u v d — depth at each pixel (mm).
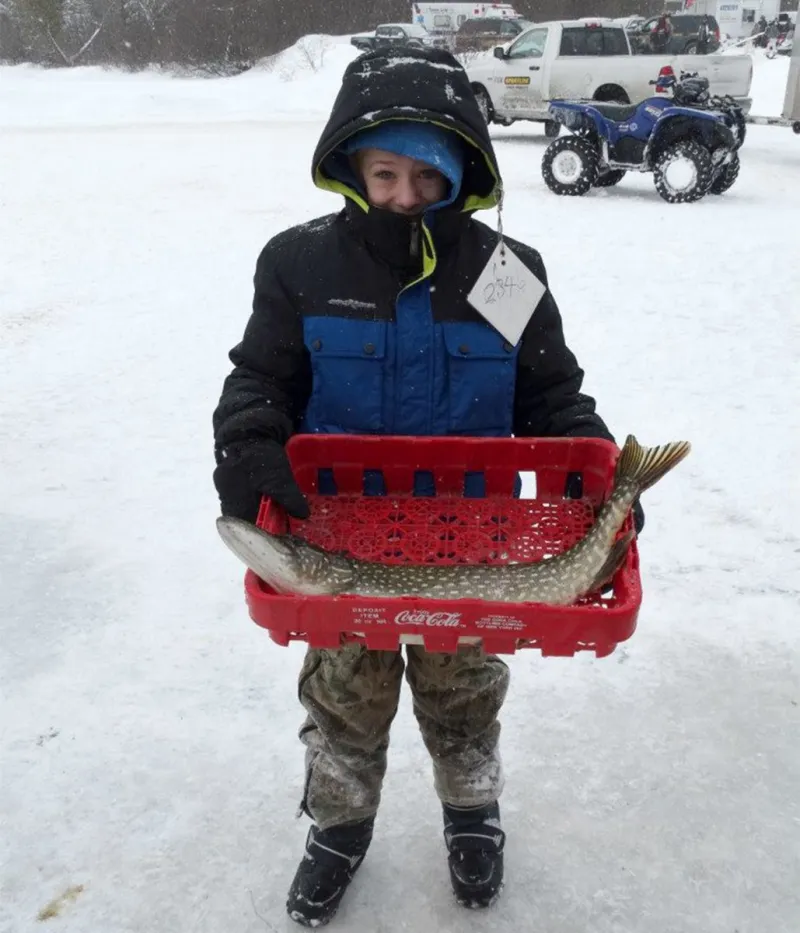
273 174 13531
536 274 2021
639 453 1794
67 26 39781
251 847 2387
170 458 4660
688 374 5746
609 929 2166
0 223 10477
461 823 2207
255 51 36406
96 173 13891
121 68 37406
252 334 1987
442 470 2064
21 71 38062
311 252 1956
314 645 1608
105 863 2336
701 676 2986
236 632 3236
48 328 6816
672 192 11609
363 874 2318
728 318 6848
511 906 2225
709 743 2713
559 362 2053
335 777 2117
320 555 1683
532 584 1734
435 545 2021
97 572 3609
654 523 3934
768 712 2830
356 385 1969
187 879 2297
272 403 1958
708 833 2414
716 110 11805
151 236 9859
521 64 17406
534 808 2498
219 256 8984
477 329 1964
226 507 1843
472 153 1949
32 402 5379
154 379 5777
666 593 3430
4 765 2627
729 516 3986
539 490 2098
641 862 2336
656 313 7031
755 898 2234
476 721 2129
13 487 4328
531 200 11930
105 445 4805
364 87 1787
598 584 1694
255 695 2924
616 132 11883
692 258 8625
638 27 18812
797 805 2492
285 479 1757
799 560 3635
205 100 26281
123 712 2842
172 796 2537
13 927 2172
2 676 2996
